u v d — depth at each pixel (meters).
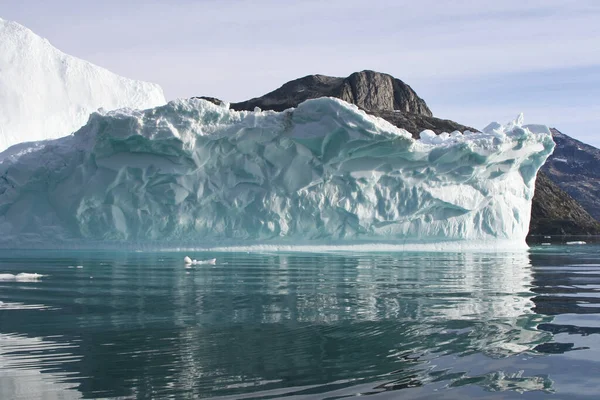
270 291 12.03
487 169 24.09
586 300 10.99
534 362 6.92
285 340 7.91
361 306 10.30
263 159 21.44
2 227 21.61
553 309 10.02
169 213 21.17
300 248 22.62
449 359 7.06
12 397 5.88
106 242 21.55
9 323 8.92
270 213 21.56
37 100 36.81
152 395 5.89
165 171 20.38
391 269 16.42
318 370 6.64
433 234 23.88
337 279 14.01
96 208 20.88
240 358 7.09
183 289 12.30
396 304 10.49
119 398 5.83
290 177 21.53
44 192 21.73
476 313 9.66
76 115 38.12
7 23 39.19
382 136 20.72
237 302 10.70
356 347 7.57
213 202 21.41
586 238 45.16
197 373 6.54
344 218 22.53
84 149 20.92
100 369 6.69
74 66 40.03
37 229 21.59
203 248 21.83
